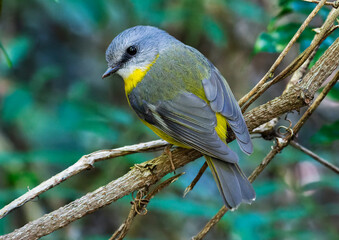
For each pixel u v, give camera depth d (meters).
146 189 5.95
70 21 13.11
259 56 12.23
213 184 11.14
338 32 7.09
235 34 12.16
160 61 7.35
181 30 11.91
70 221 5.64
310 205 9.64
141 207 5.96
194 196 10.77
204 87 7.01
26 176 10.17
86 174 11.55
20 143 11.62
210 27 11.23
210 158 6.40
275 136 6.59
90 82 12.99
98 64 13.18
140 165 5.93
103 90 12.90
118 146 10.34
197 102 6.86
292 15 10.72
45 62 13.10
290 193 11.18
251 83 12.28
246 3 11.51
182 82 7.11
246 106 6.38
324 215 9.65
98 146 11.85
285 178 11.34
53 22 13.14
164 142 6.42
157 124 7.17
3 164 10.64
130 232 11.06
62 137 11.78
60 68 12.77
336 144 11.36
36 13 13.07
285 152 10.72
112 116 10.19
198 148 6.36
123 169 10.64
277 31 7.42
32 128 11.60
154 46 7.47
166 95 7.11
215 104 6.77
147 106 7.27
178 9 11.42
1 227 8.79
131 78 7.55
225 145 6.39
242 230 8.41
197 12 11.27
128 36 7.59
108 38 12.83
